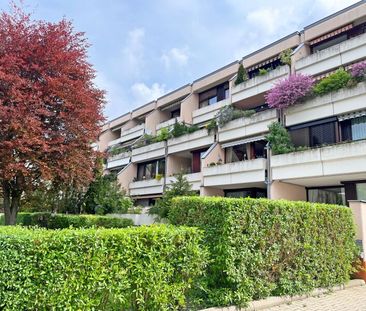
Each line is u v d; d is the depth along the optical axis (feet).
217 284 19.76
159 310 15.52
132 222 55.31
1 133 36.70
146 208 77.92
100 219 51.93
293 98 56.95
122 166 109.91
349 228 29.22
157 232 15.78
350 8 61.62
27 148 36.09
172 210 22.90
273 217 21.75
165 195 62.64
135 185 97.86
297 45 70.28
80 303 12.96
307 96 56.65
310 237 24.63
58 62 41.86
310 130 58.13
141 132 110.83
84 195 71.77
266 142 66.33
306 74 62.08
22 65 39.34
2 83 37.32
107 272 13.78
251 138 66.85
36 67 39.73
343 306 21.88
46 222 55.83
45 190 45.75
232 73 84.64
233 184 64.23
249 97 72.90
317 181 55.52
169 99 105.60
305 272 23.59
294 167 53.16
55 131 41.11
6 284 11.44
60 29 43.55
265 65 77.00
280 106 59.00
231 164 64.08
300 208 24.17
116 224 52.95
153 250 15.42
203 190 69.26
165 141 90.84
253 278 20.12
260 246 20.65
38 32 42.06
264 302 20.21
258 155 67.92
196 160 84.07
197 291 19.54
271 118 62.85
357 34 61.46
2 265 11.44
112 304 14.32
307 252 24.16
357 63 52.75
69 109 42.04
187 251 16.96
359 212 31.63
